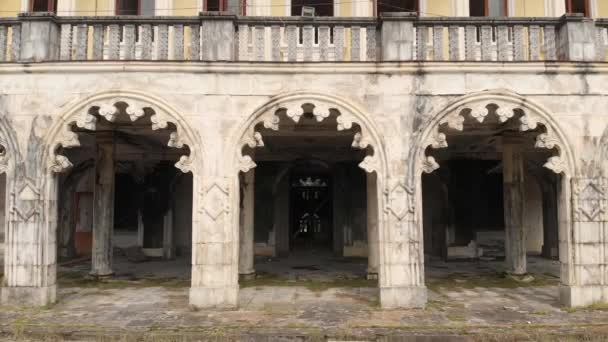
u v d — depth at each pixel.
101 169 11.84
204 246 8.69
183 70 8.84
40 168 8.78
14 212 8.74
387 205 8.74
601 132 8.91
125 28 9.11
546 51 9.27
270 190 16.56
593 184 8.85
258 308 8.81
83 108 8.86
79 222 17.34
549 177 16.14
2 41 9.09
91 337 7.30
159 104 8.80
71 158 15.51
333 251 16.97
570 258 8.80
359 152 15.46
